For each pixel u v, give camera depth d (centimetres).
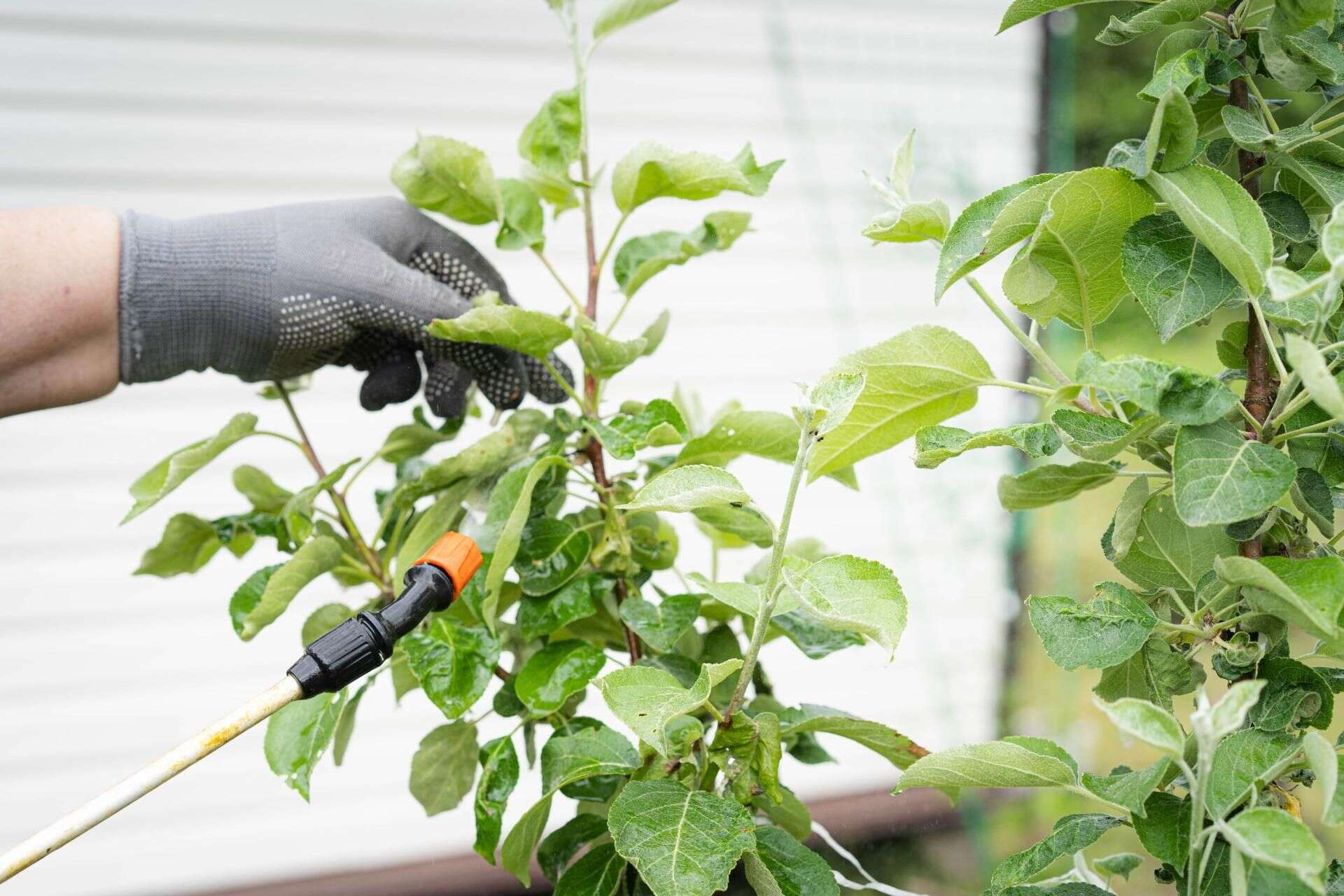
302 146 163
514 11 173
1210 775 78
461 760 96
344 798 166
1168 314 79
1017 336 83
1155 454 82
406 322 97
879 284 201
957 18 207
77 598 157
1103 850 153
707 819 82
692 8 186
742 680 83
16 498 154
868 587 80
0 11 147
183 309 96
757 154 194
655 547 94
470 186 94
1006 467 204
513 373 98
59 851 155
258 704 81
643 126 185
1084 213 80
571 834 92
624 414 93
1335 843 151
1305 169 80
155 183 156
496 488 91
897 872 159
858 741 89
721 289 190
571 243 180
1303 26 79
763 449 93
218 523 97
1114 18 81
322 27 162
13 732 155
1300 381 80
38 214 96
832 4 197
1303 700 78
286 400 100
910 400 84
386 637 83
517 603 97
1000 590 205
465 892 160
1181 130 78
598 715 162
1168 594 84
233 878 161
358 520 168
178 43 155
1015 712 203
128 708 159
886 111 201
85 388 97
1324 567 77
